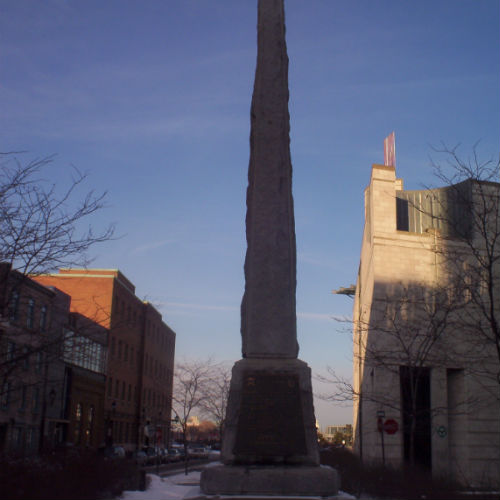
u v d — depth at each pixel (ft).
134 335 226.99
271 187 41.98
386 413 116.16
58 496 47.47
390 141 160.86
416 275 121.90
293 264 41.55
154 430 196.24
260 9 46.37
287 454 36.32
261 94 43.93
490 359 116.88
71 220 57.72
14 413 124.36
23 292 68.80
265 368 38.19
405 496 66.69
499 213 99.91
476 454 116.67
